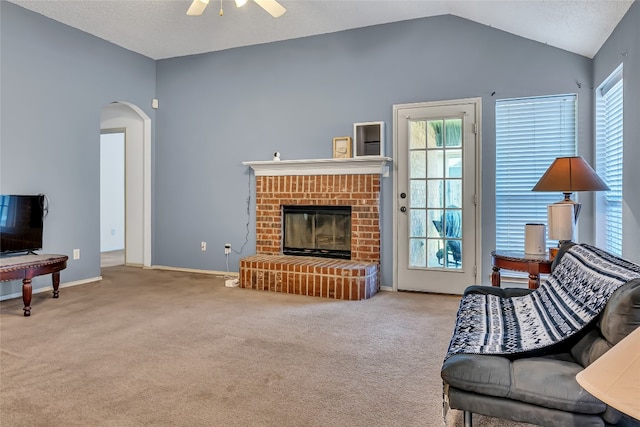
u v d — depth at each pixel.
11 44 4.25
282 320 3.50
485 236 4.39
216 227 5.64
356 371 2.49
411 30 4.62
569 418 1.42
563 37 3.84
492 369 1.52
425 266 4.61
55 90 4.67
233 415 1.99
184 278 5.31
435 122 4.55
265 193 5.21
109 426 1.89
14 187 4.30
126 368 2.52
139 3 4.30
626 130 3.03
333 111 4.97
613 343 1.44
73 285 4.87
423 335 3.13
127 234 6.23
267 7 3.37
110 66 5.29
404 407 2.07
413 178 4.64
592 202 3.99
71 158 4.86
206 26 4.81
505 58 4.28
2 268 3.45
